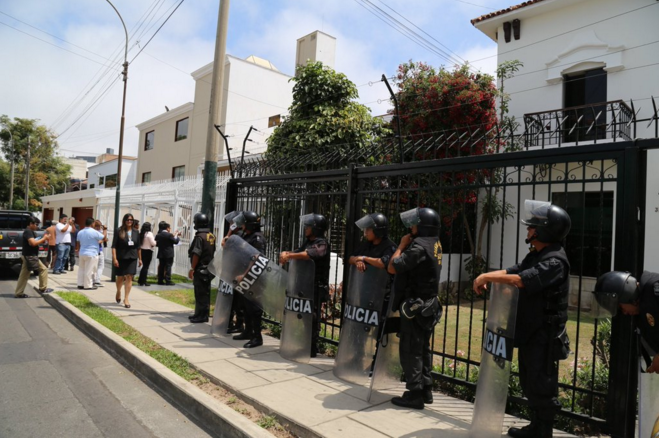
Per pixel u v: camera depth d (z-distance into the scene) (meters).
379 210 5.40
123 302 8.59
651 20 10.43
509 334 3.08
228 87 20.62
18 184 38.97
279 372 4.85
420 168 4.71
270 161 7.19
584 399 3.92
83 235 10.47
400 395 4.26
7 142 38.69
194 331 6.64
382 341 4.10
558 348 3.05
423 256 3.78
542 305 3.06
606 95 10.98
